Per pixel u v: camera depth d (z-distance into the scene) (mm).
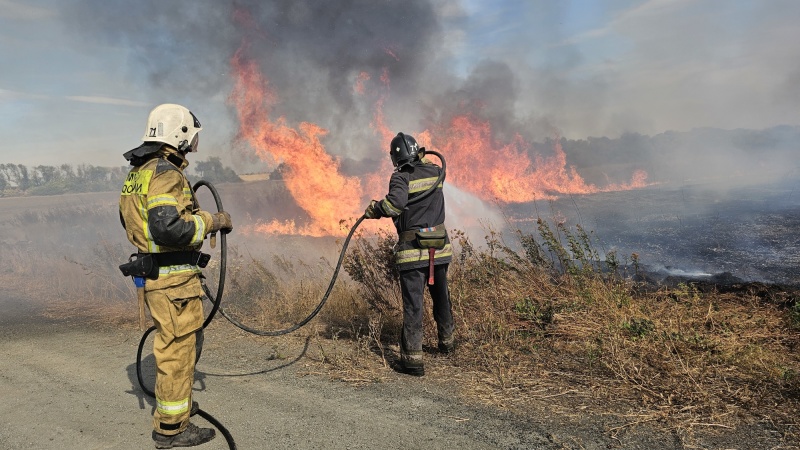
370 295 5648
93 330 6355
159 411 3195
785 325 4660
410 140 4477
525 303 5367
